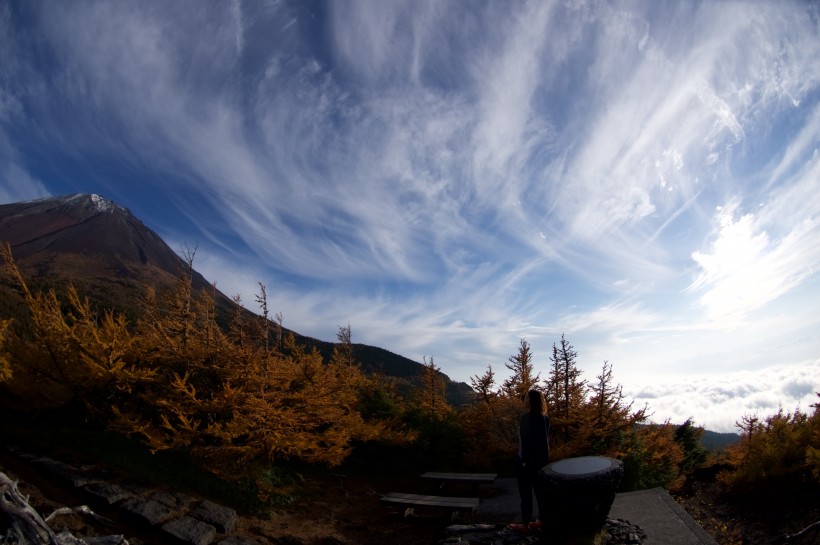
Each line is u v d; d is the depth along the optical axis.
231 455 7.76
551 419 10.75
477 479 8.76
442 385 15.05
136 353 8.32
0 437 7.21
